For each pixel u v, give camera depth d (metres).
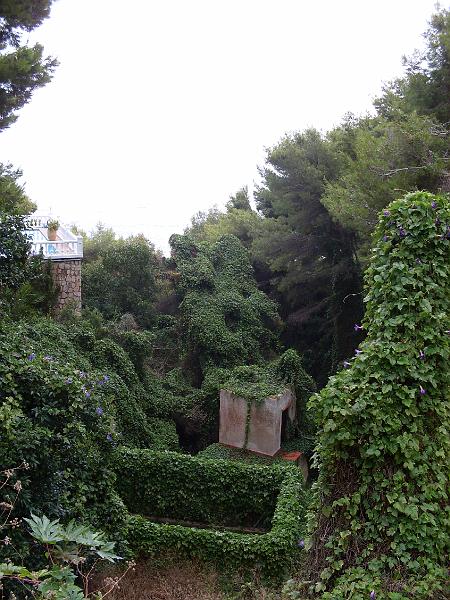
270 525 11.66
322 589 5.11
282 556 9.12
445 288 5.68
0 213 11.90
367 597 4.85
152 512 12.19
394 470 5.21
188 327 19.38
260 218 25.72
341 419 5.27
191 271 20.86
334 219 16.28
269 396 14.92
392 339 5.54
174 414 16.56
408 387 5.36
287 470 12.06
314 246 20.06
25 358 7.37
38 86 14.09
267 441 14.84
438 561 5.05
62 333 13.92
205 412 16.45
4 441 6.06
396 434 5.21
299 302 22.03
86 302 20.16
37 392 6.88
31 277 14.20
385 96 17.28
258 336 20.09
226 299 20.12
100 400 8.44
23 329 12.12
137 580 8.67
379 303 5.84
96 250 23.88
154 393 16.84
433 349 5.43
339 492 5.34
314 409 5.55
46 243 16.89
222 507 11.99
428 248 5.68
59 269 17.03
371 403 5.25
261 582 8.88
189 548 9.45
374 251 5.98
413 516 4.99
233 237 23.53
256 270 23.80
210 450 15.09
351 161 16.19
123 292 20.80
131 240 24.16
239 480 11.95
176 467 12.12
